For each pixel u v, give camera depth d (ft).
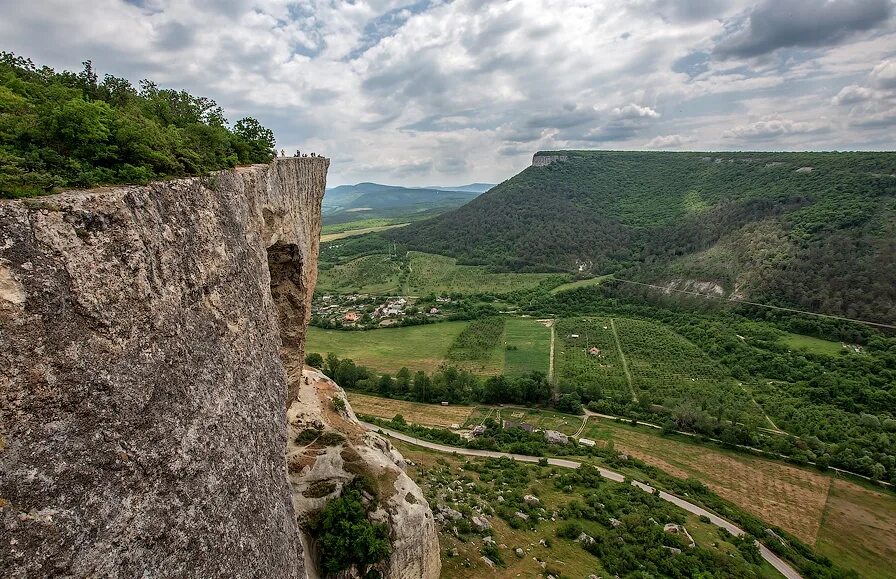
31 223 35.70
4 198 36.09
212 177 63.93
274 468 63.93
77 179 44.96
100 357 38.60
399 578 106.42
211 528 47.29
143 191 48.14
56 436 34.53
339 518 105.50
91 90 78.59
